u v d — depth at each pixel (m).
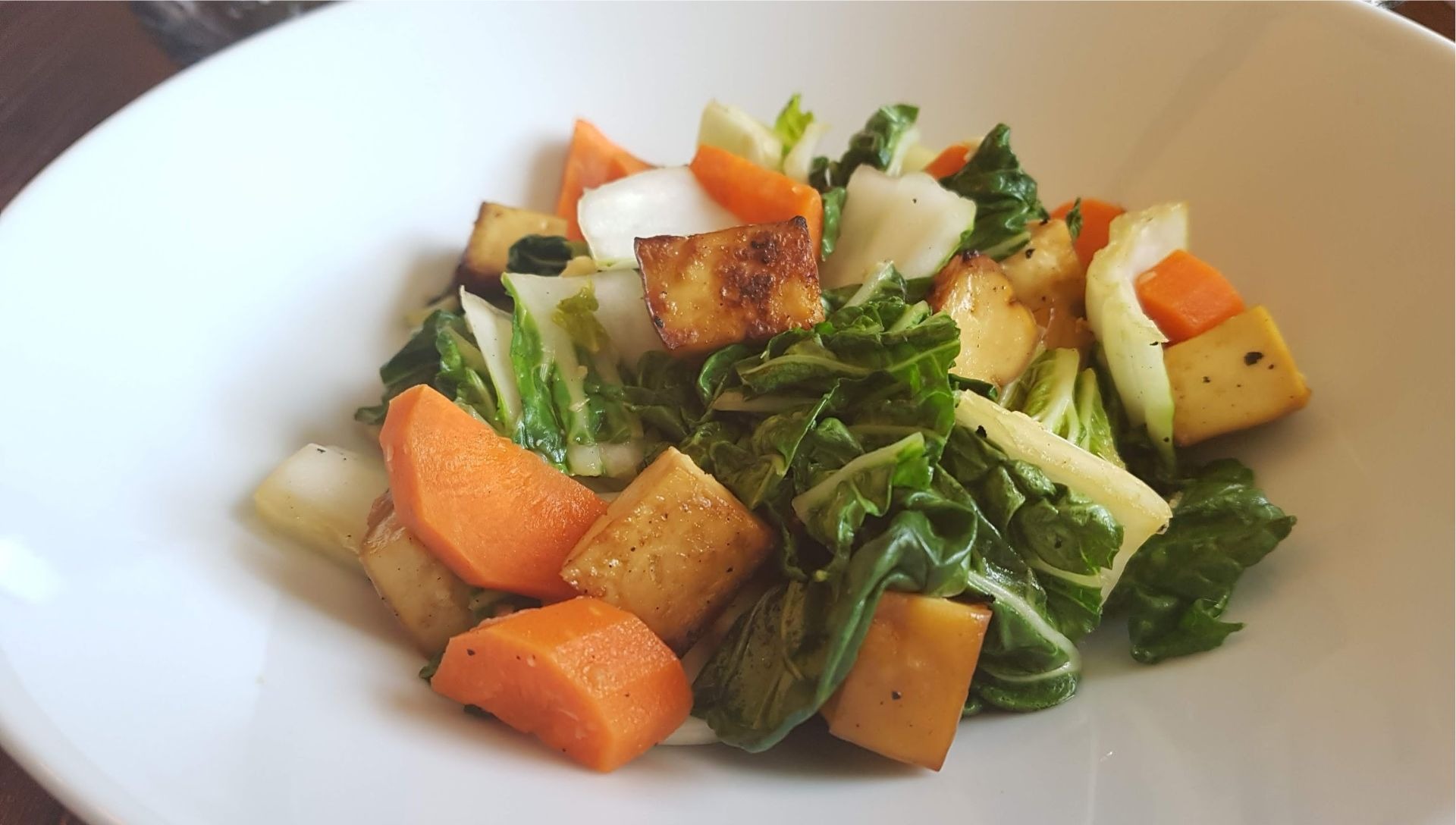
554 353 0.16
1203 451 0.17
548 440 0.16
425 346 0.17
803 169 0.20
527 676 0.12
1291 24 0.18
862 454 0.14
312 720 0.11
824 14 0.21
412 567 0.14
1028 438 0.14
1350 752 0.11
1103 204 0.20
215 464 0.14
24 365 0.13
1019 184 0.19
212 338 0.15
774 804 0.12
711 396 0.16
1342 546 0.14
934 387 0.14
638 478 0.14
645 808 0.11
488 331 0.16
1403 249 0.16
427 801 0.11
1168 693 0.13
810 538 0.14
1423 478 0.14
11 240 0.13
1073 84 0.20
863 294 0.16
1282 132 0.18
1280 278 0.17
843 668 0.12
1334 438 0.15
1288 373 0.16
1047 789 0.12
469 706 0.13
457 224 0.20
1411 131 0.16
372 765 0.11
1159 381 0.16
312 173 0.18
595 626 0.12
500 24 0.20
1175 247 0.18
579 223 0.18
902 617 0.12
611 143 0.21
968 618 0.12
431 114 0.20
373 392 0.18
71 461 0.12
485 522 0.14
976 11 0.21
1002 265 0.18
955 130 0.21
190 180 0.16
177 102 0.16
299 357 0.17
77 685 0.10
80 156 0.15
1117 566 0.14
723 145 0.20
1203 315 0.17
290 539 0.14
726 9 0.21
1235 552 0.14
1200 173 0.19
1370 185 0.16
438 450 0.14
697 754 0.13
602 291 0.17
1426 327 0.15
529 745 0.12
